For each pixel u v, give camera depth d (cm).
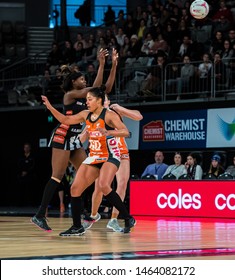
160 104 2502
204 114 2388
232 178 1816
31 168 2778
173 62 2555
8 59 3550
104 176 1193
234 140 2308
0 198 2983
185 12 2783
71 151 1302
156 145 2520
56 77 2852
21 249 945
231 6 2833
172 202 1753
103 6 3800
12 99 2955
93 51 2942
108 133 1126
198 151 2403
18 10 4066
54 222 1641
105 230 1360
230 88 2348
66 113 1282
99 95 1162
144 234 1245
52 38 3800
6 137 2964
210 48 2559
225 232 1293
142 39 2881
